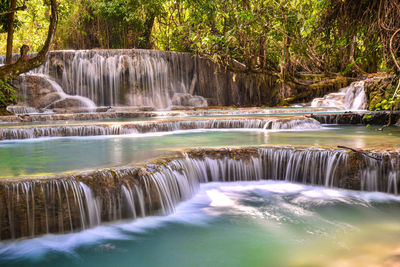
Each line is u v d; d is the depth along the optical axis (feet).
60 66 62.34
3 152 22.85
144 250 13.24
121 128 32.99
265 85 67.05
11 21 40.65
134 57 64.64
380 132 30.45
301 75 65.62
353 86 54.85
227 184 20.84
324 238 14.21
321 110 51.44
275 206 17.70
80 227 14.03
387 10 22.03
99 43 77.46
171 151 20.58
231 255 12.98
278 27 48.03
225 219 16.20
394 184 18.30
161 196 16.37
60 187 13.60
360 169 19.08
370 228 15.07
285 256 12.83
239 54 61.00
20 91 57.52
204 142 26.03
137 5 69.92
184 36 67.82
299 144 22.77
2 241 12.75
